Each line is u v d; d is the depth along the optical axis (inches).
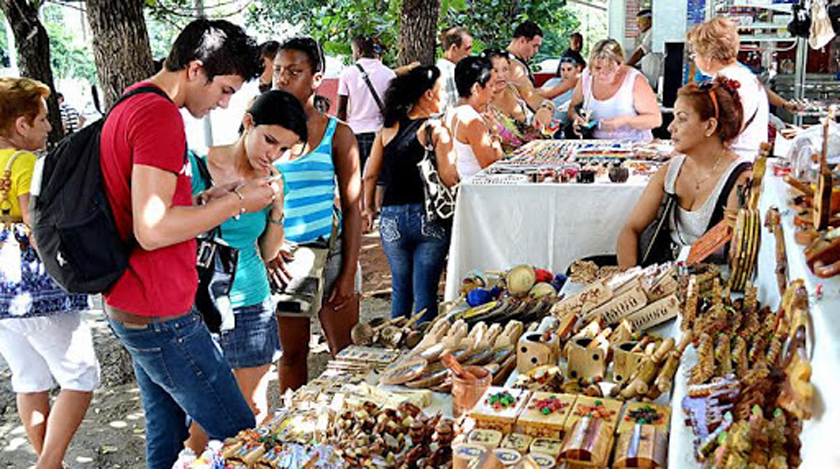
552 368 92.2
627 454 70.2
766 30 299.3
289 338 141.1
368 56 276.2
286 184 132.9
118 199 90.4
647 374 85.1
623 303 107.3
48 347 127.9
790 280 63.6
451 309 132.3
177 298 95.7
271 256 126.5
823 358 46.3
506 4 451.2
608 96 239.1
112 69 163.3
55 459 130.0
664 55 315.0
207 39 92.1
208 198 97.2
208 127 303.7
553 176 165.5
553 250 163.5
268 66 214.1
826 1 216.4
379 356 111.5
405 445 85.0
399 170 163.5
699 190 133.1
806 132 82.9
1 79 127.7
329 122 137.3
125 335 95.1
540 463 71.4
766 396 60.2
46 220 89.8
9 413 170.1
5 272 123.5
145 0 233.3
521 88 286.4
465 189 162.4
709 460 59.8
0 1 184.1
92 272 89.7
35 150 129.4
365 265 278.2
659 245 139.1
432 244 165.3
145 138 87.5
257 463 83.7
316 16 418.9
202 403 99.9
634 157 194.4
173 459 111.5
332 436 88.4
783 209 74.4
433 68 162.6
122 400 173.0
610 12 413.1
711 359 73.3
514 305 120.7
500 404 81.6
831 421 43.7
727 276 105.5
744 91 155.7
